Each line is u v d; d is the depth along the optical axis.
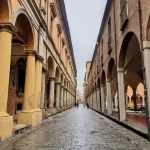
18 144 6.34
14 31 7.62
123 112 12.70
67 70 35.53
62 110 27.17
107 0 15.90
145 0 7.68
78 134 8.34
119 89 12.84
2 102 6.95
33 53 11.07
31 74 10.85
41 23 12.53
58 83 23.09
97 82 26.69
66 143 6.52
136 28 8.87
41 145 6.20
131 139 7.30
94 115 20.81
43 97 14.36
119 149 5.77
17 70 15.05
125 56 12.44
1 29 7.21
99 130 9.60
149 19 7.38
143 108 24.12
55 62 19.83
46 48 14.88
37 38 11.91
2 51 7.13
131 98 43.28
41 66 12.61
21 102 15.57
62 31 26.05
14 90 14.80
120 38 12.03
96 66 28.22
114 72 19.55
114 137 7.70
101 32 21.78
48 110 19.42
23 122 10.25
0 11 7.07
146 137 7.34
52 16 18.16
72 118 16.64
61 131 9.14
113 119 14.36
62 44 27.05
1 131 6.52
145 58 7.60
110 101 18.02
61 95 26.77
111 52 15.38
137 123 11.03
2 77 7.04
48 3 15.73
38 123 11.62
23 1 8.85
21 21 9.79
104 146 6.13
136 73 20.23
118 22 12.68
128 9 10.26
